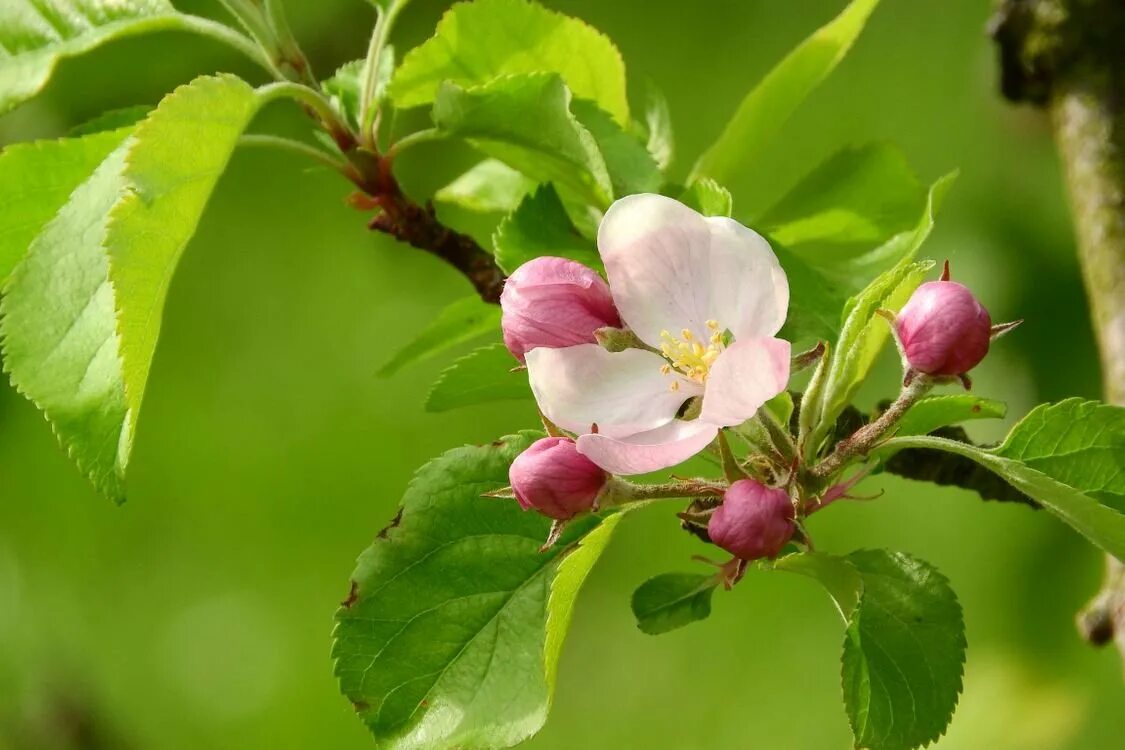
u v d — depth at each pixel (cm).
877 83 135
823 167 80
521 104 76
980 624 122
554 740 132
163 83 127
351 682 73
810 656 128
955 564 124
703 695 129
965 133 127
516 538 74
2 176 76
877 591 73
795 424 75
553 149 76
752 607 132
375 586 74
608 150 76
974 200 122
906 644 72
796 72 79
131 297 72
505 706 73
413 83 79
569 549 74
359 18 124
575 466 71
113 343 73
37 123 128
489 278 80
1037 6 86
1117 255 84
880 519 127
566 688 134
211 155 73
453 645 74
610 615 134
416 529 74
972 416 74
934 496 126
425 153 124
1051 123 87
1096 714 113
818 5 139
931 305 71
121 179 74
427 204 80
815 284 75
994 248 119
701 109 139
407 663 73
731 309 72
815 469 72
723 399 71
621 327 72
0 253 76
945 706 72
